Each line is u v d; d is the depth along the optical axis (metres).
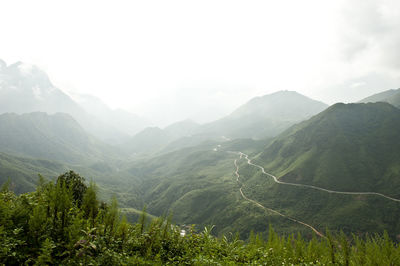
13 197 12.91
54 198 10.15
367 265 13.53
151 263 9.73
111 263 8.93
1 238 8.12
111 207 11.82
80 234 10.16
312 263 13.99
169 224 13.96
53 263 8.16
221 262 11.43
